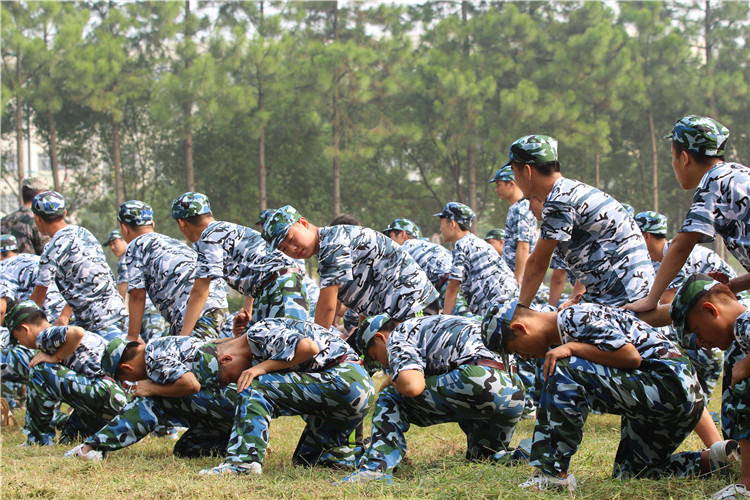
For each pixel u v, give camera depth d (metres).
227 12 26.20
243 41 24.03
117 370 5.39
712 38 28.11
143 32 26.47
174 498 4.15
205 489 4.27
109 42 25.22
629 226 4.60
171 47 26.92
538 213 4.93
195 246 6.09
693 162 4.19
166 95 24.38
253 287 6.01
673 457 4.26
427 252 8.44
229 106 23.83
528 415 7.00
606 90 25.73
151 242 6.66
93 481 4.59
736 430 3.92
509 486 4.06
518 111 24.36
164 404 5.41
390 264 5.55
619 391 3.98
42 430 6.13
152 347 5.25
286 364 4.90
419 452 5.50
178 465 5.08
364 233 5.51
